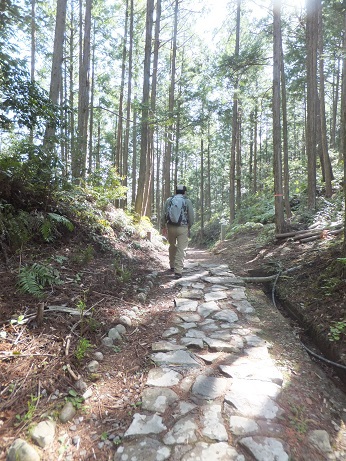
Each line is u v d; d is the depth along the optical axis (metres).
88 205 6.00
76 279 3.69
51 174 4.71
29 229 3.93
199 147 21.70
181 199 5.51
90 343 2.65
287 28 10.81
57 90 7.23
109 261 4.79
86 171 7.57
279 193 7.29
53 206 4.73
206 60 13.54
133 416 1.88
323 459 1.65
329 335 2.89
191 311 3.77
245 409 1.96
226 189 30.78
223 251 9.45
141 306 3.79
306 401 2.14
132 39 15.12
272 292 4.52
